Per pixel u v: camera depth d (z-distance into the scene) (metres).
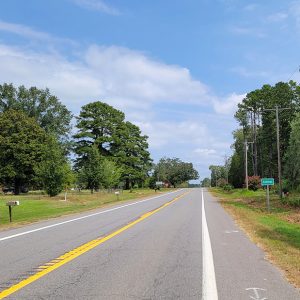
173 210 31.16
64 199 50.53
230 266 10.01
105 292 7.59
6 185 83.12
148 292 7.58
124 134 96.81
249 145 107.06
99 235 16.12
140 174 103.31
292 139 46.53
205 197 57.75
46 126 92.00
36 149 73.50
